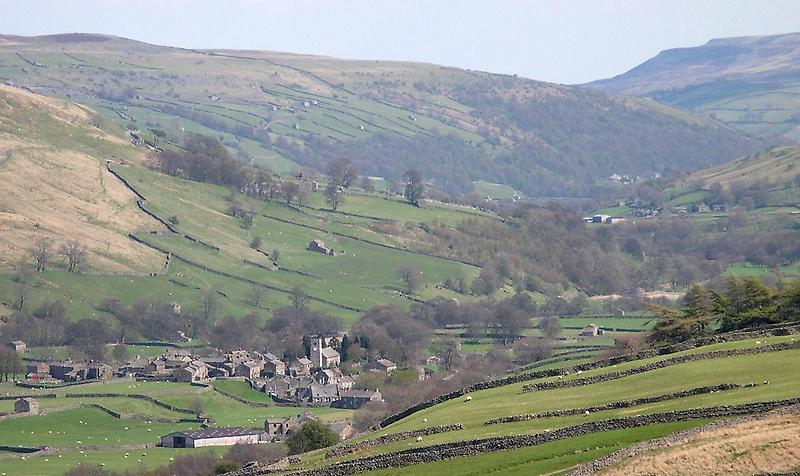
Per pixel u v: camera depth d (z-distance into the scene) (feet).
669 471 641.40
